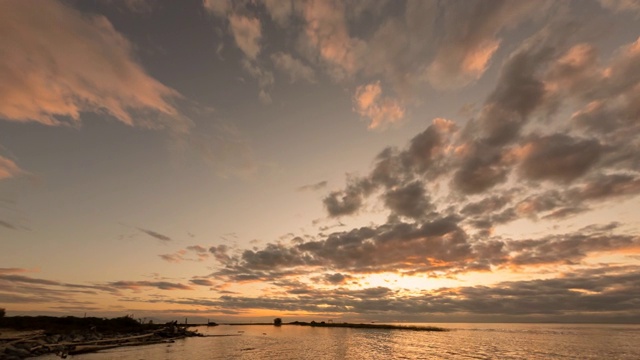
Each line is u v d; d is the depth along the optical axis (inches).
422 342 3727.9
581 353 2893.7
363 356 2472.9
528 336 5172.2
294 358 2310.5
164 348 2679.6
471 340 4116.6
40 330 2974.9
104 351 2375.7
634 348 3339.1
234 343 3405.5
